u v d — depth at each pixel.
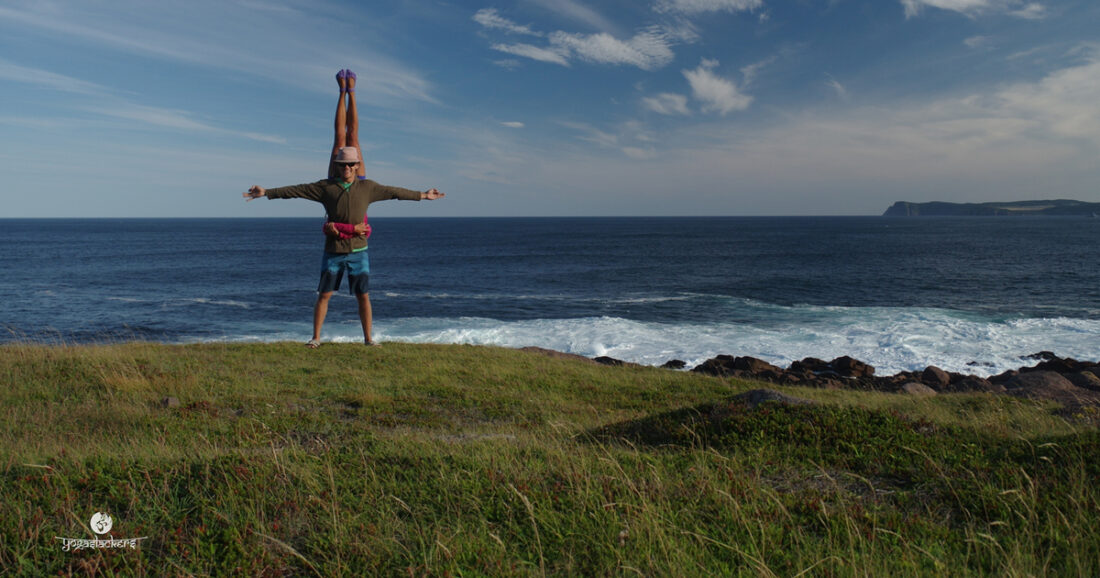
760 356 23.11
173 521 4.09
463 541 3.93
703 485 4.95
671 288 47.03
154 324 32.84
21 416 7.73
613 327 29.95
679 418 7.76
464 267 65.38
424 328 30.86
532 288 48.06
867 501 4.92
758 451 6.11
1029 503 4.59
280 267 64.56
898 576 3.65
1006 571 3.63
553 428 7.86
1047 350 23.52
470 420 8.99
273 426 7.64
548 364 14.67
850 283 48.12
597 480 4.87
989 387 15.55
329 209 11.02
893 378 18.02
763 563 3.59
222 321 33.78
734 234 150.25
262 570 3.59
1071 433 6.46
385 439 6.31
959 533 4.32
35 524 3.92
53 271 59.88
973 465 5.51
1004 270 55.59
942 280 48.91
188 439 6.81
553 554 3.87
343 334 29.84
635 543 3.93
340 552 3.78
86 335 29.80
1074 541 3.97
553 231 179.38
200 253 85.50
